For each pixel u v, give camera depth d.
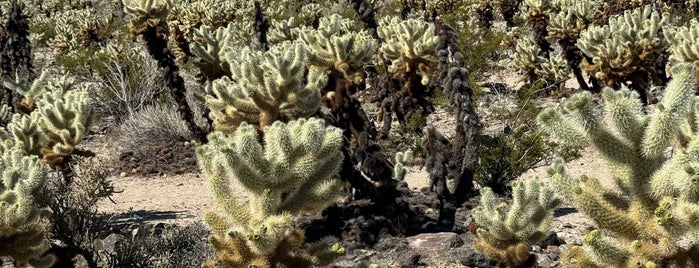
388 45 11.77
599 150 3.42
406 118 11.34
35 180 4.66
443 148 7.47
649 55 12.26
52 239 5.88
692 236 3.21
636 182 3.40
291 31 14.72
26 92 11.40
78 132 8.33
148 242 6.53
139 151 12.22
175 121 12.77
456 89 7.46
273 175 3.46
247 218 3.52
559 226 7.12
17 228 4.21
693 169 3.16
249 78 6.36
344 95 8.26
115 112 15.39
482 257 6.05
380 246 6.48
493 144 8.77
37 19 31.73
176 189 10.37
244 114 6.62
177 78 10.14
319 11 26.88
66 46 24.28
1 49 13.78
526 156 8.76
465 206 7.43
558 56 16.14
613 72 12.50
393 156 10.52
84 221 6.72
